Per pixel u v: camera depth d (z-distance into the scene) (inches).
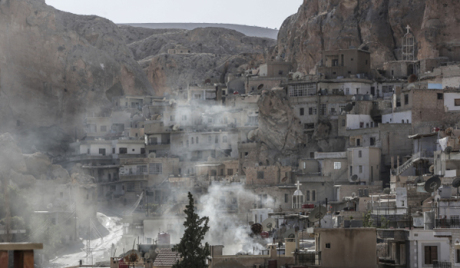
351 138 7480.3
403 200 4825.3
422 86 7632.9
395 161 7086.6
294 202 7007.9
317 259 3068.4
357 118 7736.2
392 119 7465.6
